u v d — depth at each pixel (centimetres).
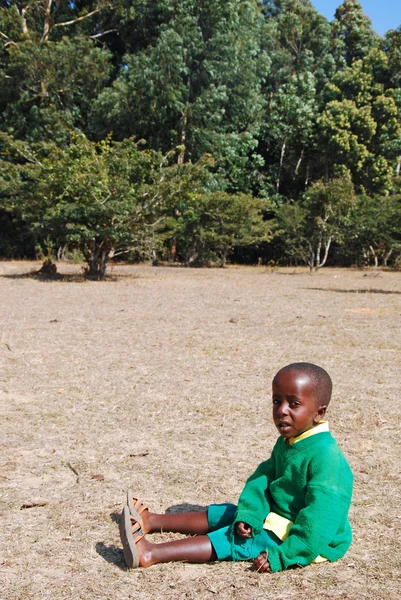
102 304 1427
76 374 742
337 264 3388
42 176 2089
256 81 3422
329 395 326
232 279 2294
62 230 2080
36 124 3206
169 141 3309
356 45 4012
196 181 2233
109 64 3316
